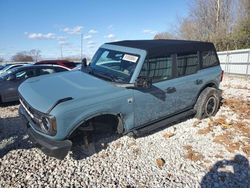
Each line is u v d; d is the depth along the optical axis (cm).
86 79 449
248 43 2406
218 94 634
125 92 422
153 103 472
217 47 2738
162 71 490
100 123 415
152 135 527
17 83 845
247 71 1736
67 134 360
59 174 386
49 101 367
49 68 937
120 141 490
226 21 3466
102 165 412
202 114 611
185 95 548
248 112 680
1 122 609
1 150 450
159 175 388
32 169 396
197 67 584
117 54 491
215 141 502
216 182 372
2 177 373
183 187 360
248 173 395
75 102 368
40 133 374
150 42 539
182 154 451
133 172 394
